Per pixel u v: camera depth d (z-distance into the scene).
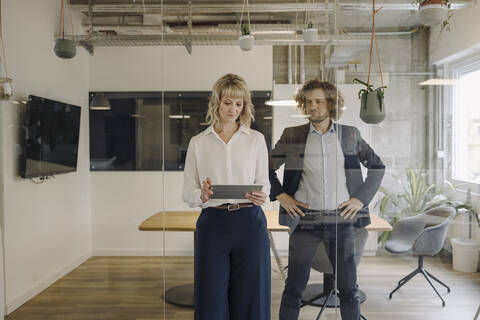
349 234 2.29
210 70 2.26
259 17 2.26
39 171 2.34
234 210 2.02
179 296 2.28
